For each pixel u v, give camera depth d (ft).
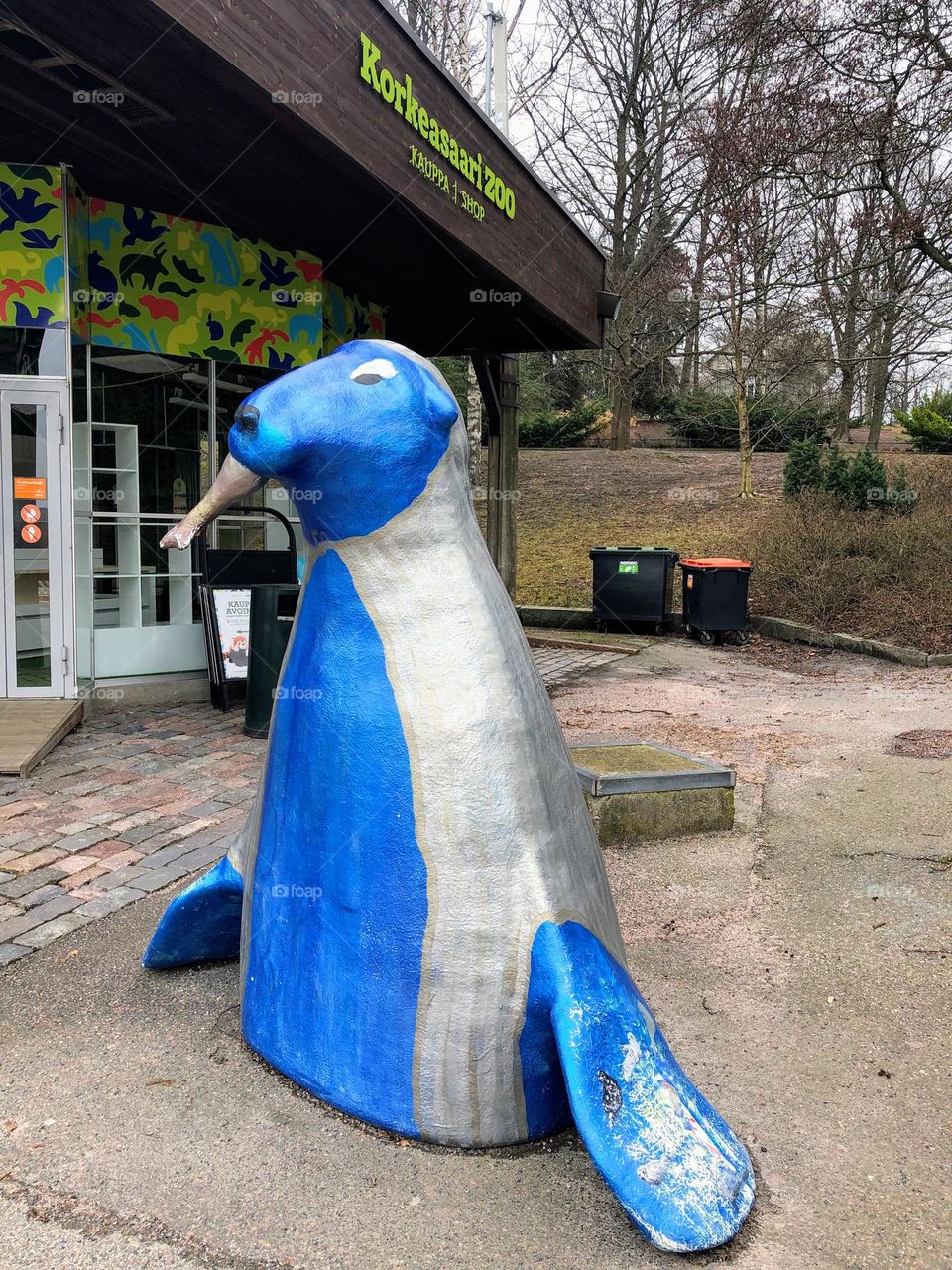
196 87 16.63
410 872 6.89
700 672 32.89
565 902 7.01
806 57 45.27
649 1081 6.68
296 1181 7.03
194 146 19.79
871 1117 8.15
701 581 38.55
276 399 6.99
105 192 23.53
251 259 26.30
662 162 70.03
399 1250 6.40
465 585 7.23
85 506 24.22
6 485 22.67
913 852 14.84
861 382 73.56
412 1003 6.99
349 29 17.97
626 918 12.50
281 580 25.77
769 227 65.98
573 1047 6.49
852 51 40.91
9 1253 6.34
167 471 26.25
